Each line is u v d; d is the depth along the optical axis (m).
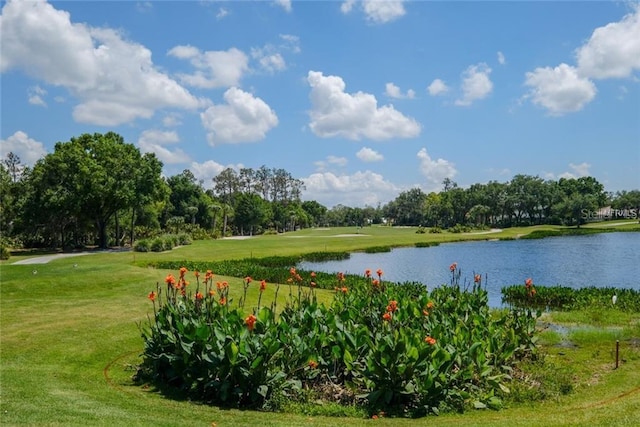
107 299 14.98
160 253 39.75
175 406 6.51
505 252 46.19
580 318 14.55
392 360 6.70
